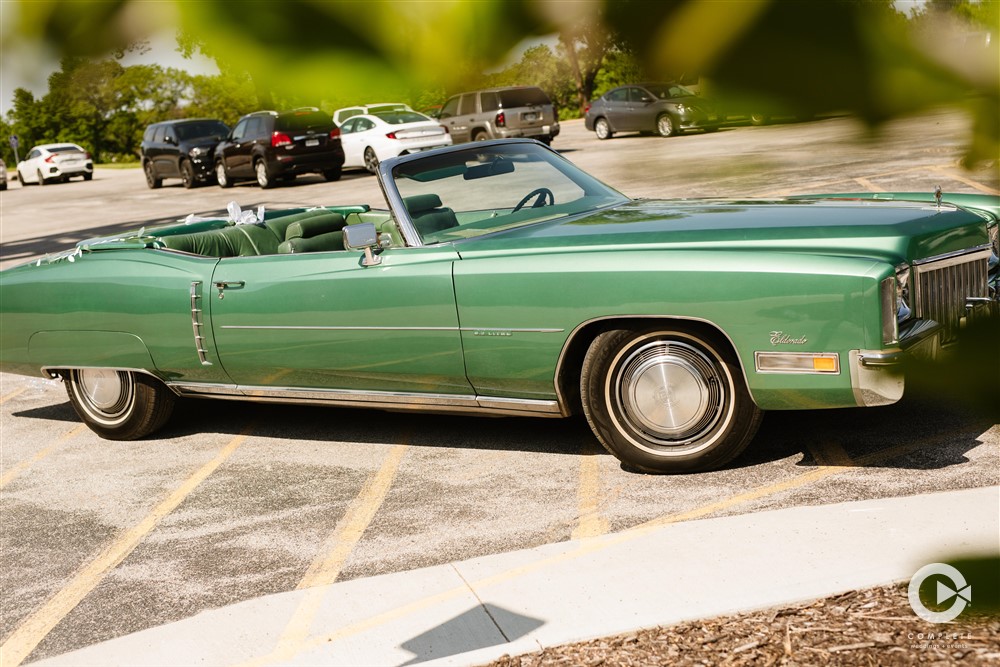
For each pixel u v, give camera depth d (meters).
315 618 3.55
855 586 3.20
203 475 5.36
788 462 4.62
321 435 5.83
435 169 5.28
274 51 0.47
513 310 4.64
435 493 4.76
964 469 4.31
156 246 5.84
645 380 4.52
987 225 4.64
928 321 4.14
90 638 3.70
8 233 19.50
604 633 3.15
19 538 4.72
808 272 4.04
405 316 4.91
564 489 4.62
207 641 3.47
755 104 0.54
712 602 3.25
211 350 5.54
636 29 0.50
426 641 3.28
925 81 0.52
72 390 6.16
